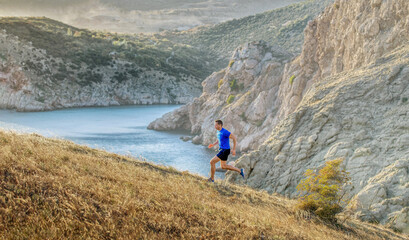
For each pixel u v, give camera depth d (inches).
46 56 5506.9
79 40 6707.7
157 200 303.6
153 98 6053.2
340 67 1729.8
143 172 416.2
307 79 2030.0
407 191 750.5
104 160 426.3
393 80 1069.8
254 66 2728.8
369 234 456.4
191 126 3270.2
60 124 3314.5
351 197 848.9
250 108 2395.4
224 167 462.6
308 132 1103.6
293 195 965.8
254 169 1105.4
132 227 232.1
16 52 5118.1
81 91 5369.1
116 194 286.0
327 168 466.9
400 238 512.4
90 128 3152.1
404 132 922.1
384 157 893.8
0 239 186.5
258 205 431.8
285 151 1093.8
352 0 1683.1
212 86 3149.6
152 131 3134.8
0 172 261.7
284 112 2080.5
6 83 4623.5
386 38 1382.9
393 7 1380.4
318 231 379.2
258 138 2210.9
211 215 307.1
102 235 215.5
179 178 446.0
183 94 6378.0
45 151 380.5
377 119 1016.9
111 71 6082.7
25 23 6156.5
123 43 7386.8
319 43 1961.1
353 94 1112.2
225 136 452.1
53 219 216.5
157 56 7440.9
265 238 288.0
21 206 223.1
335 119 1071.0
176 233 246.7
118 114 4414.4
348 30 1665.8
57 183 271.0
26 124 3181.6
